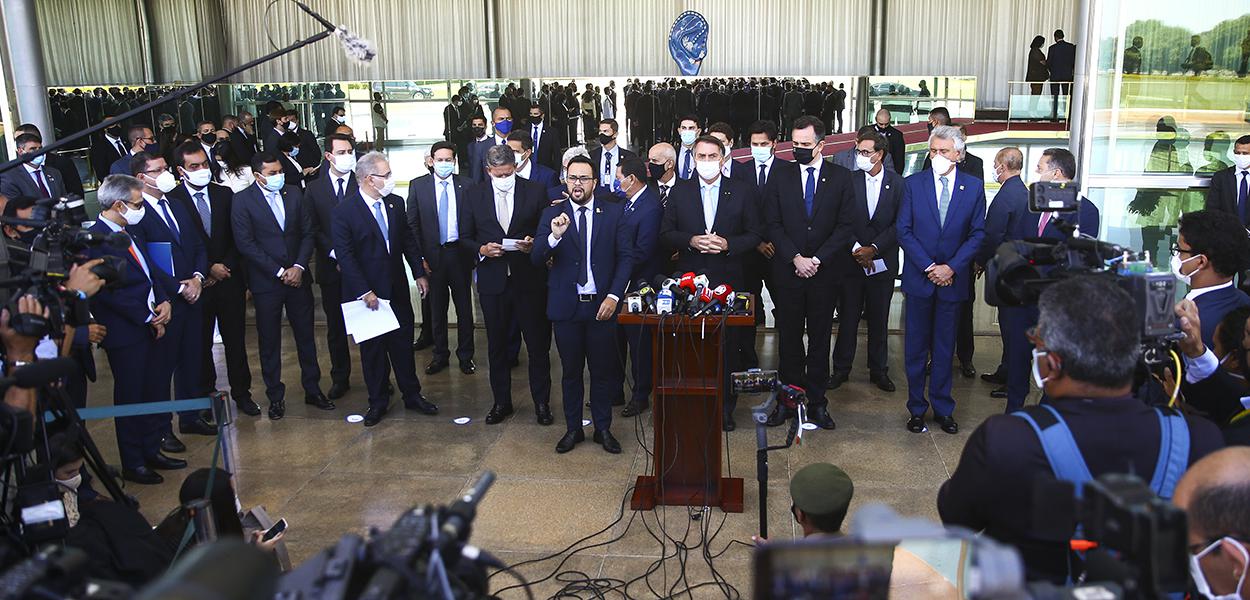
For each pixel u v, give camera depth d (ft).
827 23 56.95
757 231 15.81
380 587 3.55
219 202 16.58
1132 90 16.72
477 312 24.88
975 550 3.54
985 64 56.29
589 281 14.55
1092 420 5.49
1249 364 8.30
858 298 17.53
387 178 16.17
